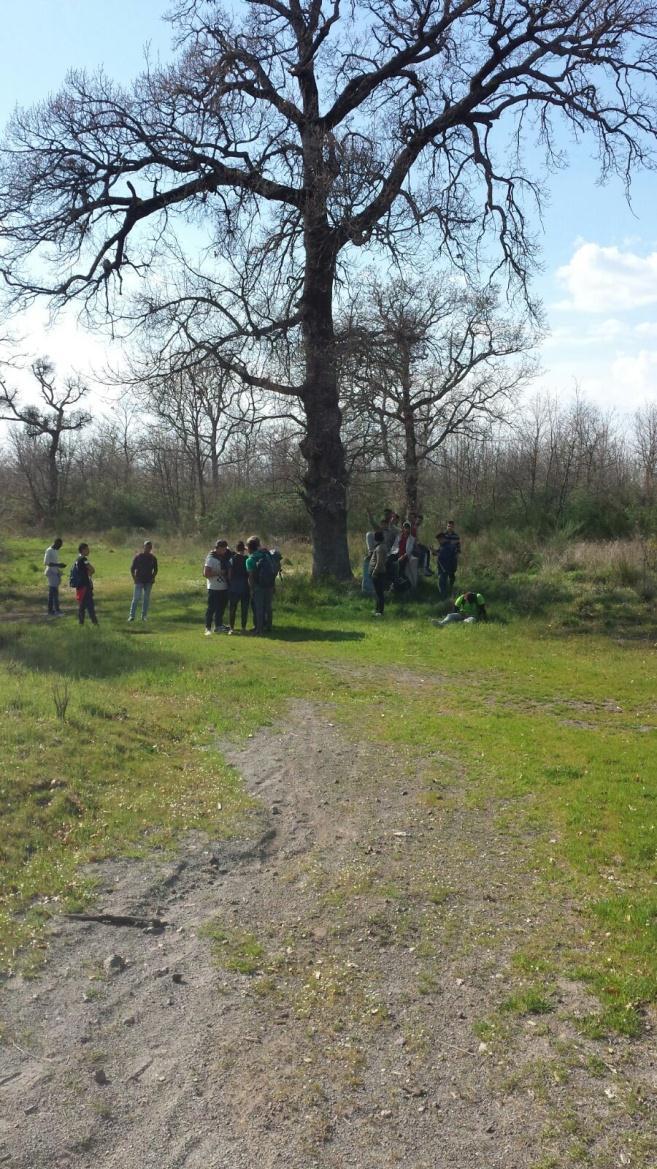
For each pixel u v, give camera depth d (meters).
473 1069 4.12
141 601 21.58
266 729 9.99
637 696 12.14
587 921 5.49
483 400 31.19
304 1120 3.79
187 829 6.93
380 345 21.89
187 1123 3.77
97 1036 4.36
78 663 12.53
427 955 5.14
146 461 63.25
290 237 20.77
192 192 20.36
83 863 6.20
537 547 26.09
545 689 12.52
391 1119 3.80
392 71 20.50
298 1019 4.53
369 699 11.71
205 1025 4.46
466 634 16.95
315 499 22.58
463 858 6.52
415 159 20.94
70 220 20.23
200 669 12.84
